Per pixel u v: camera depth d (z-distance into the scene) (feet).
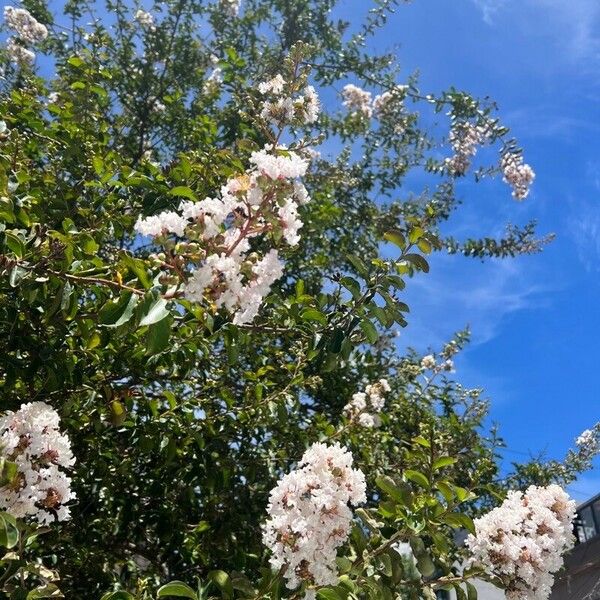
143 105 24.07
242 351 15.42
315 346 10.27
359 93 29.25
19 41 25.44
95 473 13.84
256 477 15.92
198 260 7.65
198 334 11.35
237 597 8.52
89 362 12.17
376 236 27.12
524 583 8.95
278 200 7.80
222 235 7.79
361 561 8.16
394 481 8.63
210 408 14.25
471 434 22.82
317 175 24.86
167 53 25.23
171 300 7.57
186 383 13.58
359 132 29.17
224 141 22.48
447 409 25.68
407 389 25.04
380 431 19.44
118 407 11.70
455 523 8.55
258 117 12.23
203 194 12.85
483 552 9.04
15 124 16.12
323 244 24.67
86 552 13.74
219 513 14.64
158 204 12.38
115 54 25.14
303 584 7.39
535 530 9.16
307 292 22.85
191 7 25.58
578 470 28.19
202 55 26.81
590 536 36.37
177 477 14.43
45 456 7.25
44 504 7.20
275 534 7.59
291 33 26.81
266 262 7.88
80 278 8.83
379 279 9.78
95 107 17.78
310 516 7.36
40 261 9.02
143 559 19.08
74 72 21.27
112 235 14.16
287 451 16.20
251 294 7.77
